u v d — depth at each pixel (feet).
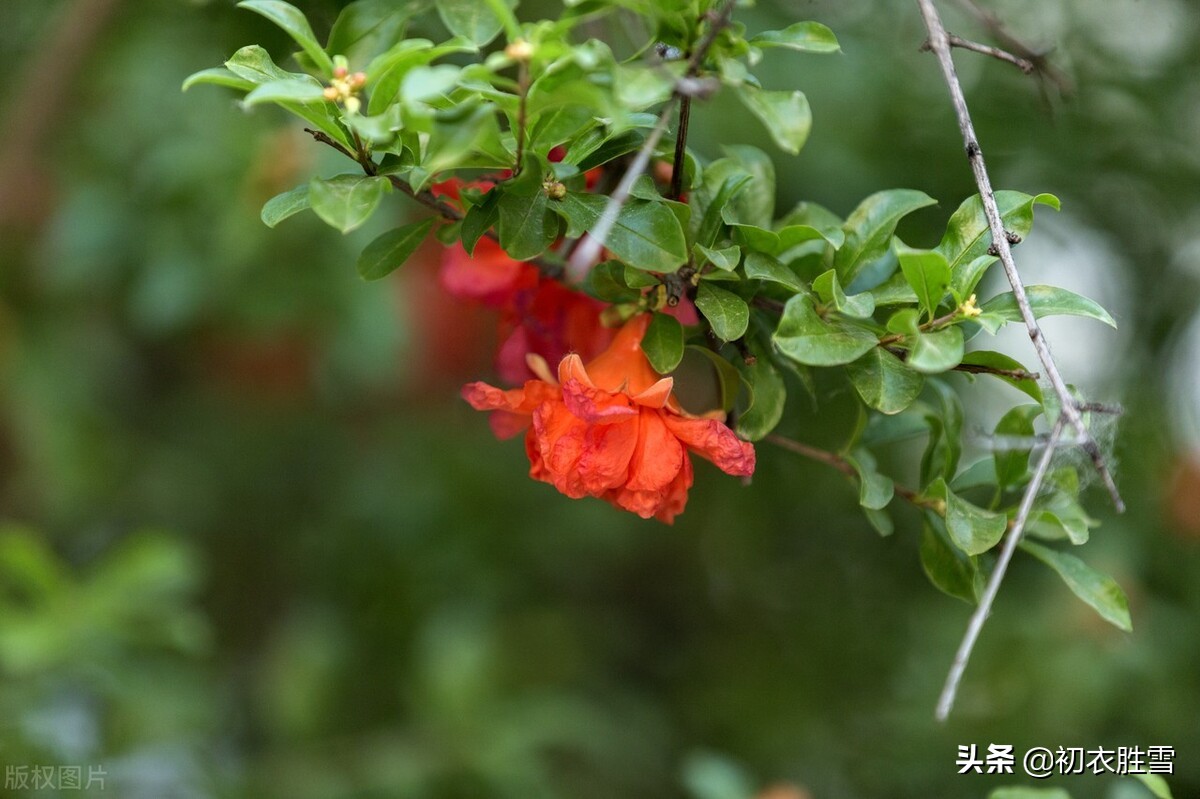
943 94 3.24
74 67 3.25
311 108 2.30
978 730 3.35
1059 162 3.22
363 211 2.27
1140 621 3.25
